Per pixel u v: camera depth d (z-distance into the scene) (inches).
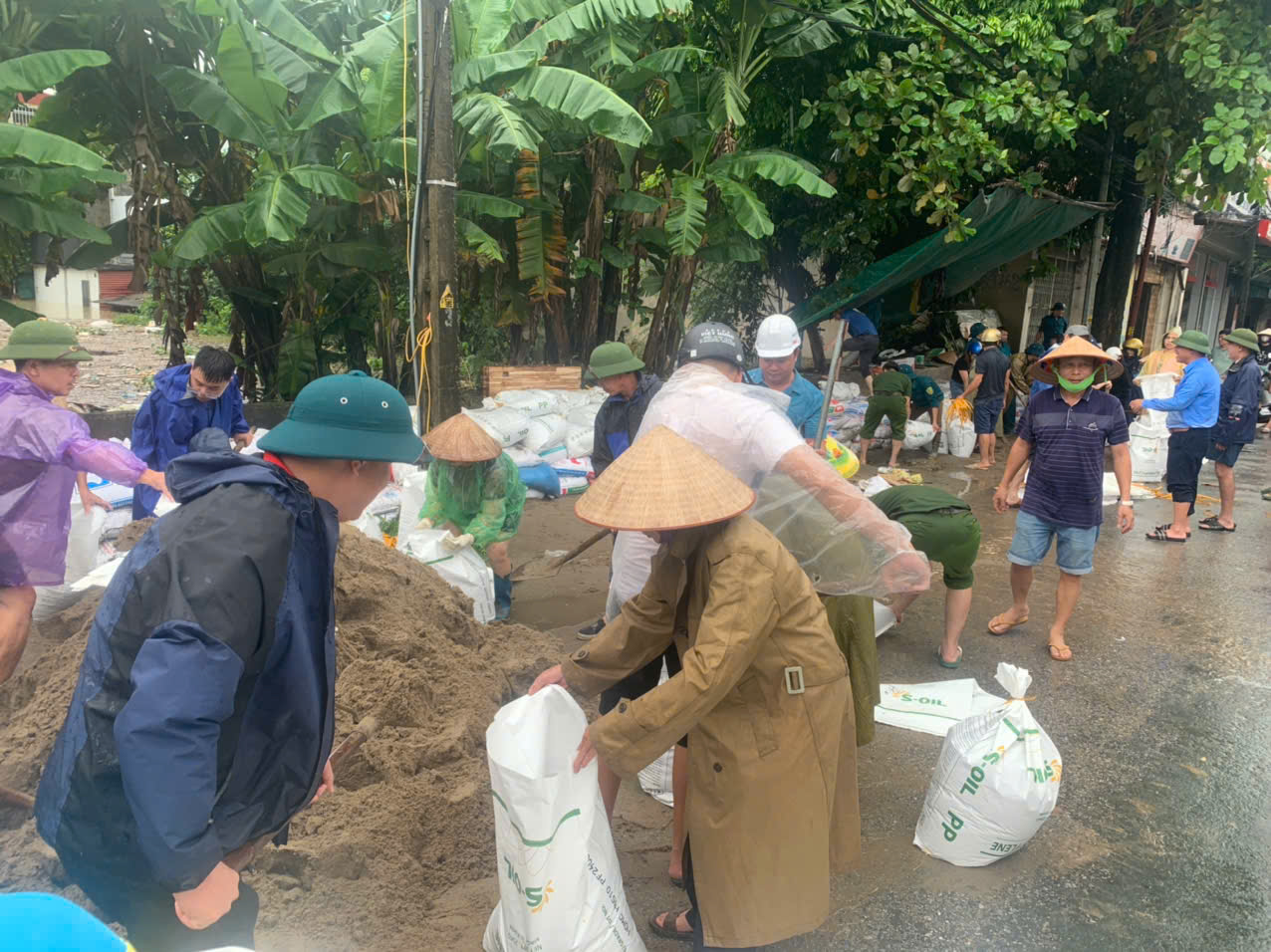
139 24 359.3
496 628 188.7
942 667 204.2
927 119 437.4
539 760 89.2
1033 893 126.6
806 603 91.3
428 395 274.4
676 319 458.0
